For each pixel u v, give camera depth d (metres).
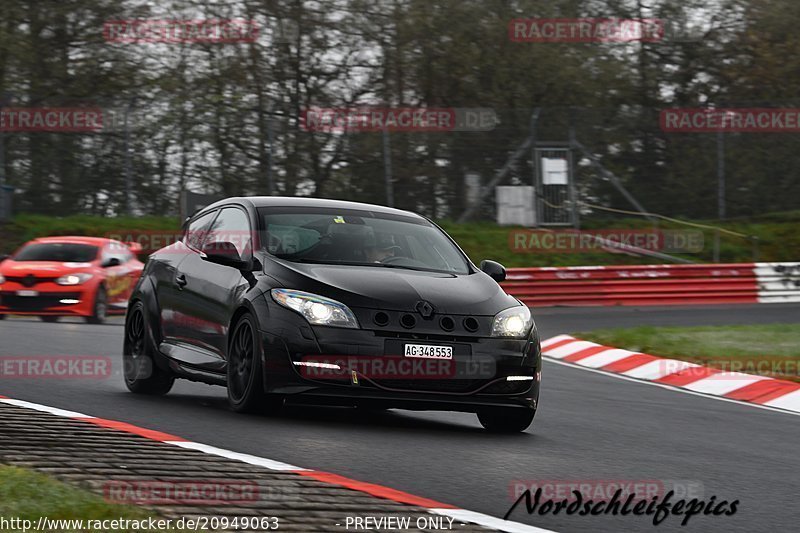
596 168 96.31
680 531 17.83
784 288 84.44
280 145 94.31
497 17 108.94
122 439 22.27
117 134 92.69
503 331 27.30
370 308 26.48
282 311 26.59
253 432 24.80
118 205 92.31
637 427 30.27
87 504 15.66
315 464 21.39
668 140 97.94
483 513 18.14
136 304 33.31
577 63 109.69
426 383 26.44
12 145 90.94
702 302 82.56
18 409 25.91
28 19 101.56
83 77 102.88
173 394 32.56
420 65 106.69
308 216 30.61
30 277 62.62
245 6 104.69
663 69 116.25
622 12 112.81
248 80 104.25
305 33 105.00
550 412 32.56
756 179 99.38
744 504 20.17
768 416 34.22
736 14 116.62
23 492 16.14
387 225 31.14
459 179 94.75
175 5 102.75
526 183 95.19
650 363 45.72
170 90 101.69
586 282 80.50
